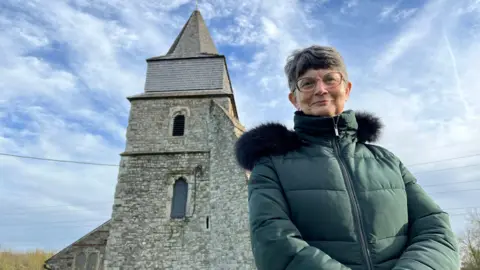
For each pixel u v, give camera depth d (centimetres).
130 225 1308
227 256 1127
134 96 1598
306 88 251
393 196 210
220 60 1744
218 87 1667
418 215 214
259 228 191
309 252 170
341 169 213
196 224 1286
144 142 1487
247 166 243
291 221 196
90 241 1520
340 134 232
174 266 1221
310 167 215
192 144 1462
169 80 1700
